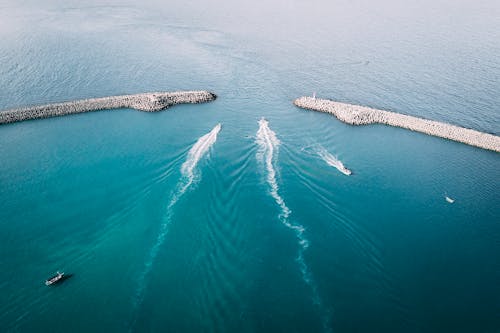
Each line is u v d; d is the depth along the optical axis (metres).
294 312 41.19
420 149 76.25
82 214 54.19
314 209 56.84
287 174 64.62
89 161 66.56
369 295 43.81
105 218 53.53
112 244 49.31
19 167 64.56
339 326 40.00
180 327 39.06
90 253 47.88
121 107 88.94
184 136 75.62
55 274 44.97
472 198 61.69
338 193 60.84
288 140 76.12
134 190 59.06
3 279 44.22
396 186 63.69
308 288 44.09
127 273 45.22
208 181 61.25
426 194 62.09
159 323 39.50
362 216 56.12
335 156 71.50
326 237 51.81
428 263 48.78
